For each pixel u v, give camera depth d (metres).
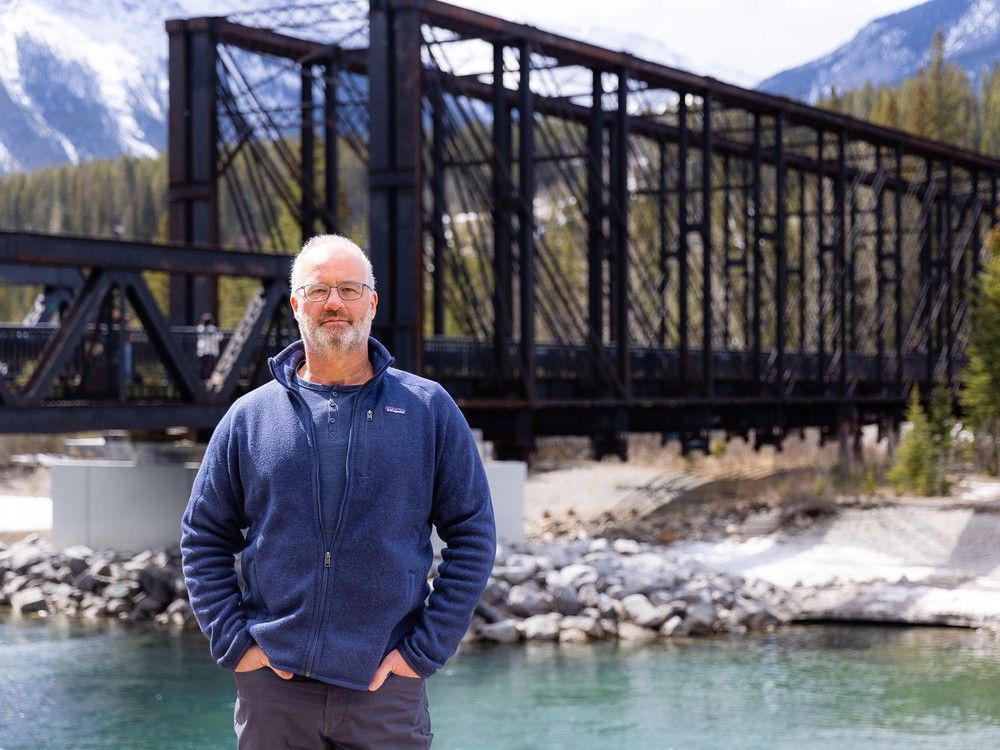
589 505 42.16
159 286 86.06
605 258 34.72
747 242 47.16
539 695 18.17
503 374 30.22
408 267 27.02
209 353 25.62
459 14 28.45
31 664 19.66
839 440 46.59
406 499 5.02
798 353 44.78
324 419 5.02
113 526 26.36
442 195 30.88
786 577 28.14
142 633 22.25
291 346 5.25
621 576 24.94
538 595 23.41
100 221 195.62
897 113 128.75
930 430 43.06
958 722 16.83
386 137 27.20
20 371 24.02
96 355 24.11
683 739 15.87
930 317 55.94
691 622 23.30
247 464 5.05
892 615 24.44
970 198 65.31
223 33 31.58
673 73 35.91
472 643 22.08
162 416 21.16
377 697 4.99
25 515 35.44
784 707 17.59
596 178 34.09
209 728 16.03
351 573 4.93
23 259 18.83
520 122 30.67
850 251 49.41
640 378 36.00
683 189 37.19
